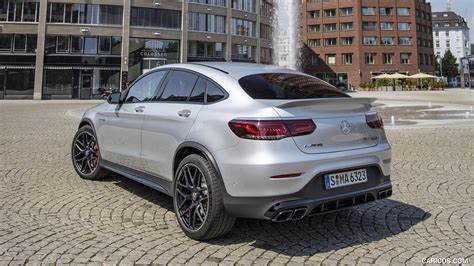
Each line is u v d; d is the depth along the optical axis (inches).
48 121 552.7
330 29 2844.5
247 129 115.2
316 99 120.3
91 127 208.5
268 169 111.3
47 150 302.7
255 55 1999.3
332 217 156.9
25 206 163.5
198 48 1755.7
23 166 242.2
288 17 2603.3
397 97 1443.2
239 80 134.6
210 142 124.6
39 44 1491.1
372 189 129.3
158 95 161.8
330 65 2849.4
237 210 118.0
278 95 129.7
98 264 110.9
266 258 116.6
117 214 155.9
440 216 157.3
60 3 1520.7
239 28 1911.9
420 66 2886.3
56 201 171.6
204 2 1764.3
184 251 121.0
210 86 138.7
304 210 114.6
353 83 2751.0
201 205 129.3
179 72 157.8
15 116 642.2
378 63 2746.1
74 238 129.7
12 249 119.8
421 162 268.8
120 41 1589.6
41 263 110.8
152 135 154.2
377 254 120.3
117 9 1589.6
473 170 243.6
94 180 211.8
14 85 1486.2
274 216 111.7
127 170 175.0
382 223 149.5
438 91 2169.0
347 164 123.8
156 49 1653.5
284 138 114.1
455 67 4254.4
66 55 1519.4
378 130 138.6
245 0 1941.4
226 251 121.6
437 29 4928.6
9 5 1485.0
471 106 903.1
